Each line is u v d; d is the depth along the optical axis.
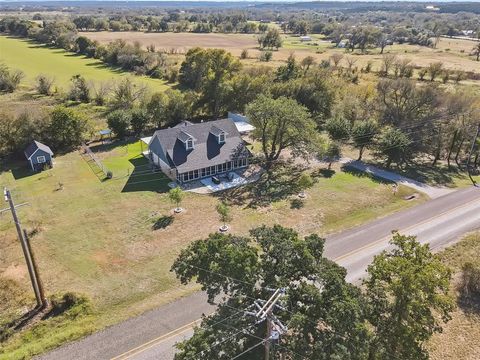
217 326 21.67
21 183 54.06
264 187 52.88
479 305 32.12
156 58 126.69
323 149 57.44
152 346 27.41
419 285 20.89
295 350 20.47
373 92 80.69
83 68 127.94
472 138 62.09
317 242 24.03
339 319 20.22
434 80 107.31
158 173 56.69
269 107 56.06
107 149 66.06
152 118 74.69
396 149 57.69
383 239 40.62
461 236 41.34
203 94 81.94
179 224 43.44
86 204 47.94
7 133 61.66
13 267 36.34
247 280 22.09
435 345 28.45
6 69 107.81
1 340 28.34
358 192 51.38
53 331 28.86
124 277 34.88
